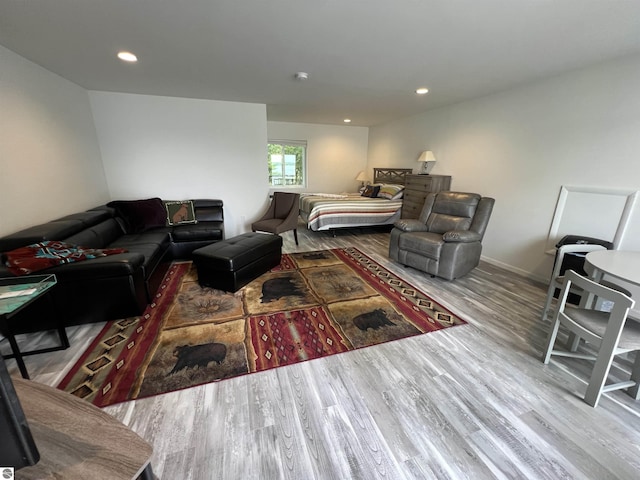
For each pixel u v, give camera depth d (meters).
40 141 2.55
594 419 1.39
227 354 1.82
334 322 2.22
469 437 1.29
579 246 2.12
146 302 2.36
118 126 3.79
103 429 0.58
